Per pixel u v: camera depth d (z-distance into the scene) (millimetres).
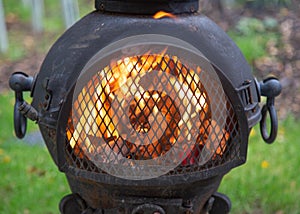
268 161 1896
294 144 2035
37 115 1133
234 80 1109
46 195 1703
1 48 3416
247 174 1805
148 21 1099
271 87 1196
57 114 1092
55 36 3762
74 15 3553
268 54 2955
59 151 1084
